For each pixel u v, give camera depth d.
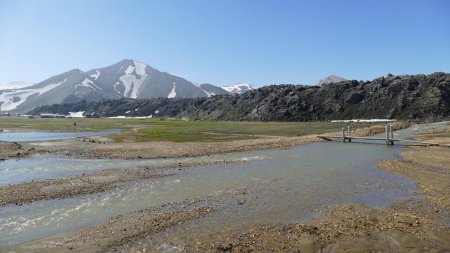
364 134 83.44
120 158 49.16
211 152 53.62
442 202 24.52
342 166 39.72
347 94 195.50
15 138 85.69
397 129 101.56
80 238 18.91
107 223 21.19
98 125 153.75
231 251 16.97
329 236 18.39
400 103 172.12
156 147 60.88
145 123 173.00
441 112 159.38
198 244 17.81
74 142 71.19
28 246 17.95
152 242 18.20
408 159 43.97
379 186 29.66
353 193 27.50
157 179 33.75
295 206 24.19
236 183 31.56
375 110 177.25
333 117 182.88
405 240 17.59
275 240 18.06
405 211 22.69
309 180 32.34
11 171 39.09
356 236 18.28
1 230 20.48
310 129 106.50
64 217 22.75
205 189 29.55
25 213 23.58
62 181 32.94
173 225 20.67
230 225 20.55
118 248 17.55
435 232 18.64
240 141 69.81
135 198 27.08
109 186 30.92
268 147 59.41
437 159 43.12
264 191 28.44
